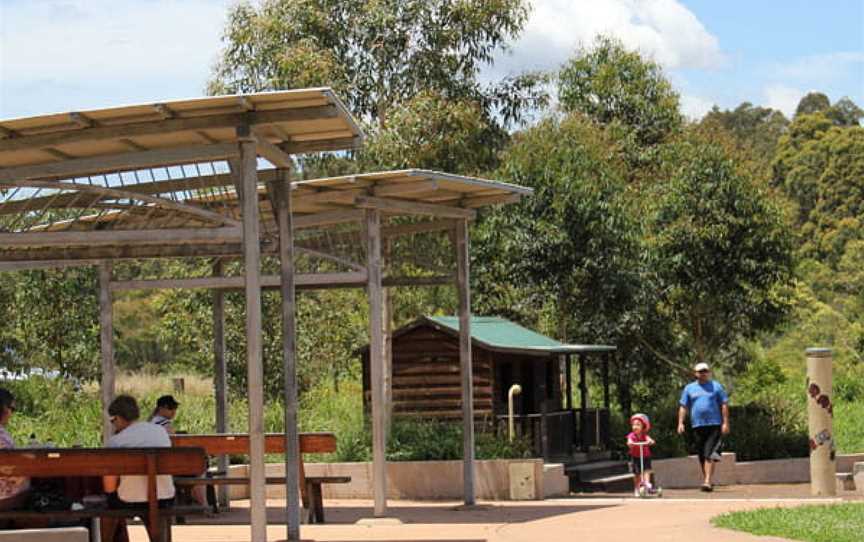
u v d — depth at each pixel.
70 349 26.56
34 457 10.44
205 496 15.75
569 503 16.73
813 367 17.73
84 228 15.21
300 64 25.09
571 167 26.84
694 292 27.83
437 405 21.55
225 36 26.12
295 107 11.48
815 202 67.25
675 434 25.92
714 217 27.61
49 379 26.45
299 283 15.68
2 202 13.87
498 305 28.45
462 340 16.83
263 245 14.62
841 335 43.19
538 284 27.03
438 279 17.02
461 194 16.39
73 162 11.88
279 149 12.72
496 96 26.69
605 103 34.84
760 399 29.25
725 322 28.70
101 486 11.43
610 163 29.69
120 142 11.92
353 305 30.03
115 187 13.56
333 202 15.32
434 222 17.16
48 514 10.48
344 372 30.55
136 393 29.03
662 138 34.28
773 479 24.47
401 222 24.23
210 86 26.17
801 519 12.28
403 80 26.27
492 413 21.05
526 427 21.00
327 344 28.47
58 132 11.51
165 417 15.09
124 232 11.89
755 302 28.39
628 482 21.34
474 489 16.84
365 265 15.56
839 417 30.88
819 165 67.44
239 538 13.21
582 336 28.09
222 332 17.58
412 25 26.25
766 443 26.03
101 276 16.59
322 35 26.22
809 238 63.59
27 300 26.31
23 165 12.26
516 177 26.69
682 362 29.55
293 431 12.79
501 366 21.50
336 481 14.78
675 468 22.97
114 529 11.44
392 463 18.61
